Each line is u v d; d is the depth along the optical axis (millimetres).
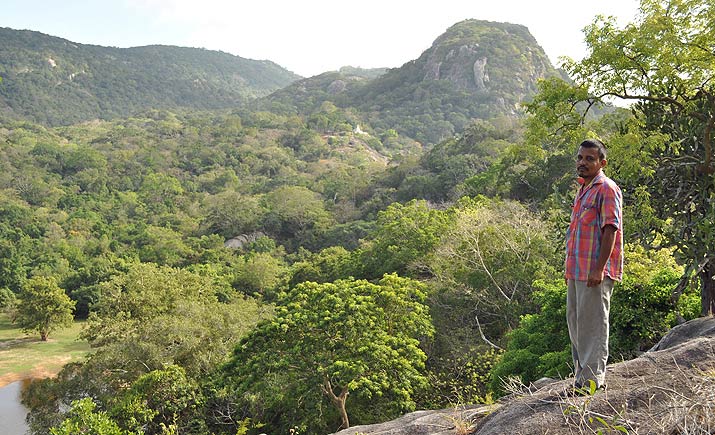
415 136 152250
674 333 5848
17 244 62438
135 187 96375
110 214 79875
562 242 10109
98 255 61875
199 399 18234
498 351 17328
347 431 5645
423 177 60375
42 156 102500
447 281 21578
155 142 123625
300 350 15289
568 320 3939
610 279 3693
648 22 10453
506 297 19750
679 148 9008
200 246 64000
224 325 22984
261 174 109062
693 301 9914
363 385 14539
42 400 21203
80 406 13609
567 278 3801
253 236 67375
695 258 7926
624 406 3314
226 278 51750
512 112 154000
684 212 8828
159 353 21234
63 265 58812
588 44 11383
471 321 20703
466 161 59312
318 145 127500
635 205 9008
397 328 16672
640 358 4250
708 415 3031
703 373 3539
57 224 71188
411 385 15297
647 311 10203
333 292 16781
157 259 60281
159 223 74625
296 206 70188
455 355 17422
